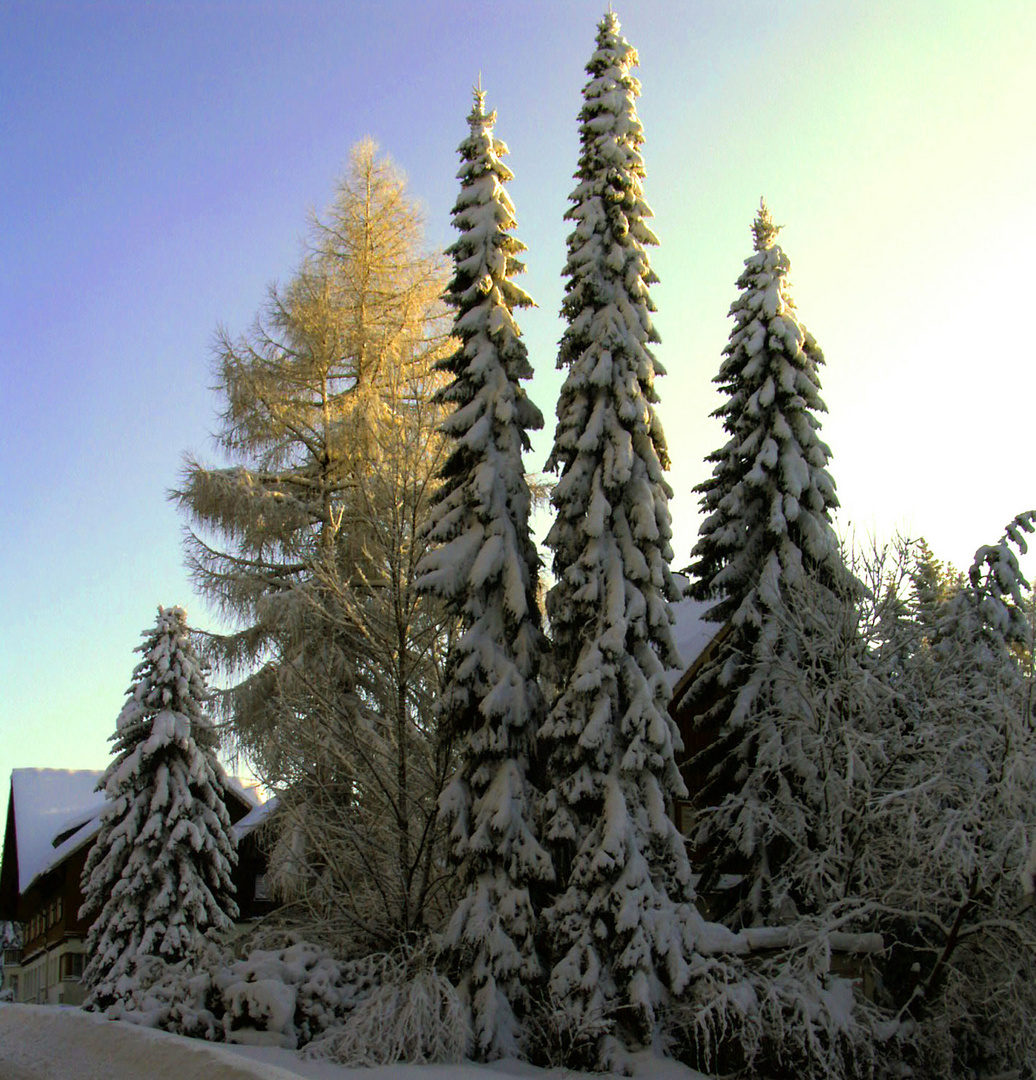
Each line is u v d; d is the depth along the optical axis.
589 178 21.70
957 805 18.78
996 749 18.22
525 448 21.61
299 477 26.27
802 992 16.55
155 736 28.83
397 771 19.78
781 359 23.67
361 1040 16.09
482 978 17.42
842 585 21.03
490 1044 16.91
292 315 26.84
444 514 20.56
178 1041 15.02
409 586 20.00
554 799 18.39
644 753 18.27
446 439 21.70
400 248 27.73
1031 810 17.23
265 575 25.62
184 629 27.91
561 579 20.06
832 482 23.14
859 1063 16.30
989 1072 17.86
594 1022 16.36
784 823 20.22
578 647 19.88
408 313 27.09
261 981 17.28
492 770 19.17
